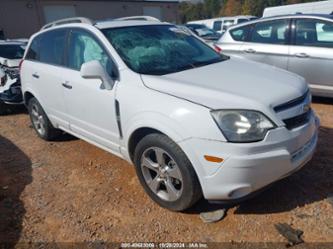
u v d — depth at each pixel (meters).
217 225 2.77
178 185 2.88
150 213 3.00
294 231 2.61
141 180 3.15
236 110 2.45
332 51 5.35
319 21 5.51
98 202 3.24
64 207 3.20
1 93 6.62
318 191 3.10
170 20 30.33
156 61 3.38
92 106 3.50
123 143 3.24
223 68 3.33
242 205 2.98
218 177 2.49
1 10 20.41
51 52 4.34
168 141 2.71
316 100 6.16
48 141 4.99
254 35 6.30
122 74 3.17
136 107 2.92
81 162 4.16
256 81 2.89
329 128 4.62
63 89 3.93
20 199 3.39
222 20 20.19
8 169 4.11
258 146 2.41
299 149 2.67
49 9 22.42
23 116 6.74
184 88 2.75
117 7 26.05
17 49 7.96
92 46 3.58
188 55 3.67
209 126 2.46
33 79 4.63
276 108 2.55
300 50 5.65
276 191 3.14
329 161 3.62
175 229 2.77
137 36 3.63
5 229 2.93
